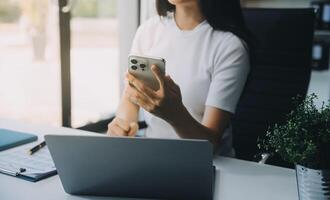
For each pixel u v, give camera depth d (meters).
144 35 1.49
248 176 1.00
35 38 2.23
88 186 0.84
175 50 1.38
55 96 2.16
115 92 2.52
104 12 2.57
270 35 1.62
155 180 0.80
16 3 2.23
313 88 2.67
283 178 0.99
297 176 0.79
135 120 1.33
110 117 2.36
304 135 0.73
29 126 1.41
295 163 0.77
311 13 1.57
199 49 1.33
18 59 2.27
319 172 0.74
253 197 0.87
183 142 0.73
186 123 1.09
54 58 2.15
